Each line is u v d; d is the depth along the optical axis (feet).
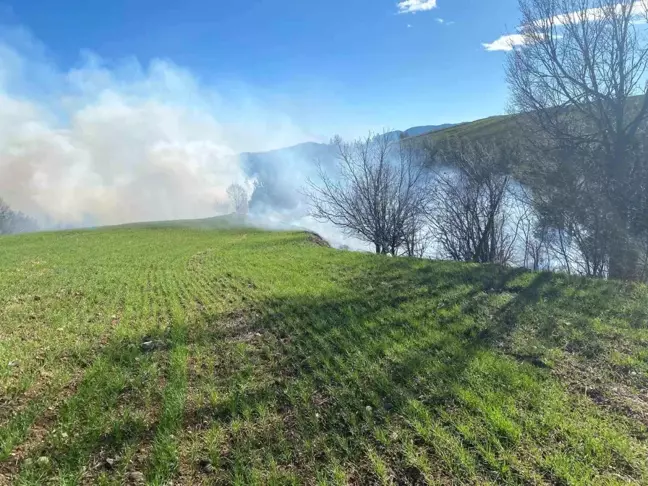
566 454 13.11
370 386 18.26
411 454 13.46
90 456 14.05
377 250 86.48
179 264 61.05
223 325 28.71
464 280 35.73
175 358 22.27
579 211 60.59
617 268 57.41
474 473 12.49
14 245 93.81
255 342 24.86
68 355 23.22
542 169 64.28
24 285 44.19
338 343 23.35
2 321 30.14
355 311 29.22
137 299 37.65
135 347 24.09
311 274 44.50
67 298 38.34
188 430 15.60
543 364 19.69
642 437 13.91
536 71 58.54
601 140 56.29
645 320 24.11
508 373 18.47
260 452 14.14
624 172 54.90
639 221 54.19
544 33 56.59
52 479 12.81
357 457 13.70
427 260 48.67
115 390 18.61
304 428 15.47
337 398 17.33
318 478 12.72
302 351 22.71
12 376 20.20
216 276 48.37
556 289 31.32
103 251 81.10
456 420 15.17
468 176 91.15
